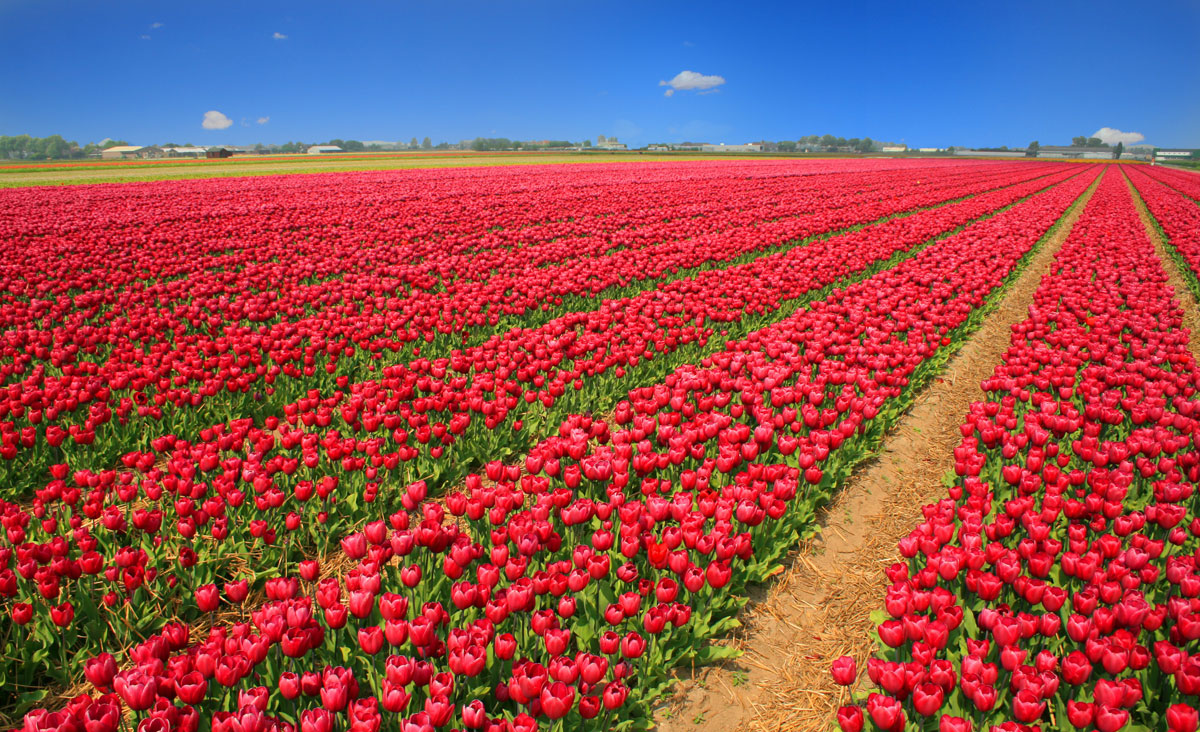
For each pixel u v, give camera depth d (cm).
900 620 366
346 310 1059
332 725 300
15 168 7281
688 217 2544
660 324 1021
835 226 2203
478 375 744
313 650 385
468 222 2242
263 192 3447
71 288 1303
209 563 468
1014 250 1697
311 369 798
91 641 414
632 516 440
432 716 287
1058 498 457
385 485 578
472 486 480
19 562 414
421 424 627
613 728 361
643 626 402
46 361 867
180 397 700
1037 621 348
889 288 1202
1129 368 772
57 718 269
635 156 10450
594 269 1382
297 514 491
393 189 3606
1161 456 592
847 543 557
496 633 385
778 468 513
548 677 332
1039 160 12356
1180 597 374
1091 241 1875
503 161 8119
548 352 789
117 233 2011
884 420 733
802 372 799
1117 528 450
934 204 3112
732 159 9262
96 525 517
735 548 421
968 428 588
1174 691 331
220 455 599
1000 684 337
